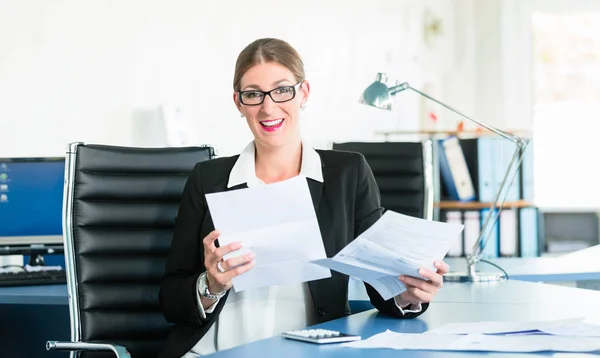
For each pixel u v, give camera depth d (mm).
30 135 3852
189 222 2211
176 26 4406
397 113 5699
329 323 1969
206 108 4555
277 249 1818
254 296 2145
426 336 1701
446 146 5027
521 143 3188
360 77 5504
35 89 3869
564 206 6227
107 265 2396
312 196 2191
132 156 2465
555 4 6160
